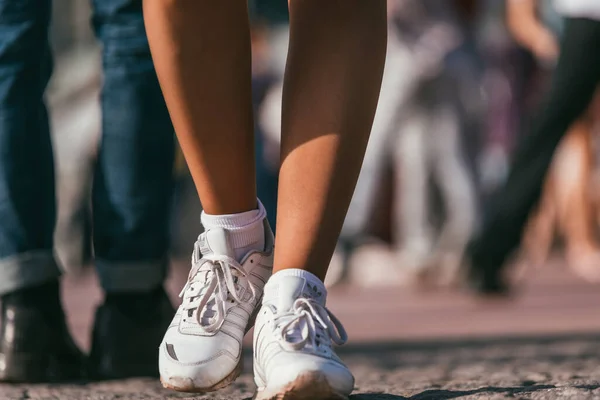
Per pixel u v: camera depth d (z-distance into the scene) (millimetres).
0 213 3947
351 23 3045
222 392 3701
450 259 11258
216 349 3111
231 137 3123
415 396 3213
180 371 3090
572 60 8273
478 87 11656
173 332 3170
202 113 3090
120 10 3996
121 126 3996
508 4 10734
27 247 3959
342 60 3023
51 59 4227
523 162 8602
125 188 4000
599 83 8320
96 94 12188
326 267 3078
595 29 8164
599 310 8312
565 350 5504
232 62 3072
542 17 10477
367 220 11898
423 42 11375
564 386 3316
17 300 3953
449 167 11461
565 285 10562
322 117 3008
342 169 3014
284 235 3057
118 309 4043
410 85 11336
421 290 10555
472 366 4797
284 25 11484
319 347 2936
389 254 12477
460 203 11500
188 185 12781
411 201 11539
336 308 8898
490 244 8781
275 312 3000
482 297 8930
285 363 2881
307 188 3020
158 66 3086
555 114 8406
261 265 3258
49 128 4137
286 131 3057
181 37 3029
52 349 3979
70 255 12281
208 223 3248
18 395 3691
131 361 4039
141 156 3996
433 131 11453
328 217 3027
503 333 6836
